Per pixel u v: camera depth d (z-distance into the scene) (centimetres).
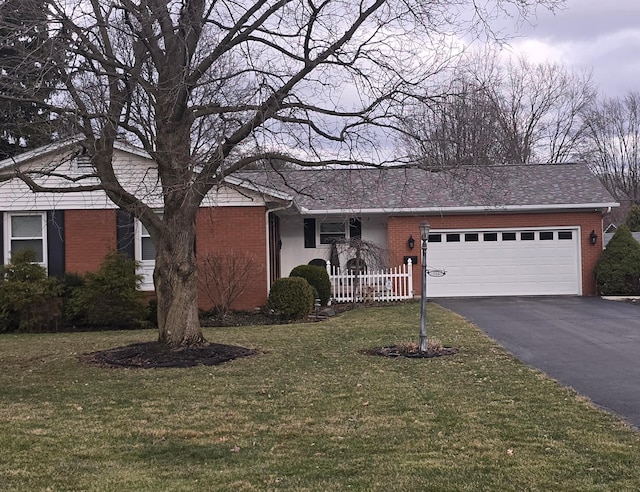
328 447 646
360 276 2192
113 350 1231
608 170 5162
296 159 1124
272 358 1142
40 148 1675
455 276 2362
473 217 2358
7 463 607
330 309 1975
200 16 1103
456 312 1816
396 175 2494
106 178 1125
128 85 1102
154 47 1127
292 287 1750
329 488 532
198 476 568
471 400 820
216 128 1205
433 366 1045
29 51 1034
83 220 1905
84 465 601
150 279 1919
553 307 1914
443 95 1102
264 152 1122
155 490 533
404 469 575
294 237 2450
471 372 992
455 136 1119
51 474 575
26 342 1457
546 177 2548
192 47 1122
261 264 1886
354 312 1908
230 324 1686
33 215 1905
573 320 1598
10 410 808
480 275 2366
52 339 1507
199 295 1836
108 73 1066
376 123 1103
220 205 1891
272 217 2148
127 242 1911
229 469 585
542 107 4269
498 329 1458
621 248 2264
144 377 1000
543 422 717
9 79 1056
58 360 1180
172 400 849
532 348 1204
